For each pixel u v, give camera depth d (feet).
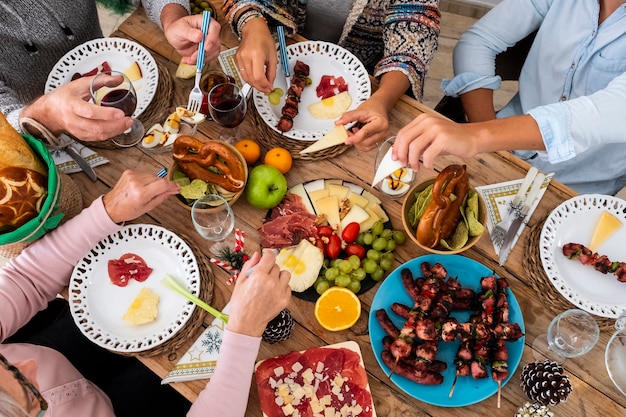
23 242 4.01
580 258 4.06
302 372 3.80
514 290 4.15
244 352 3.57
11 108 4.67
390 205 4.43
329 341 3.97
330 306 3.97
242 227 4.35
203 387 3.82
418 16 5.02
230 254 4.11
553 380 3.52
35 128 4.23
